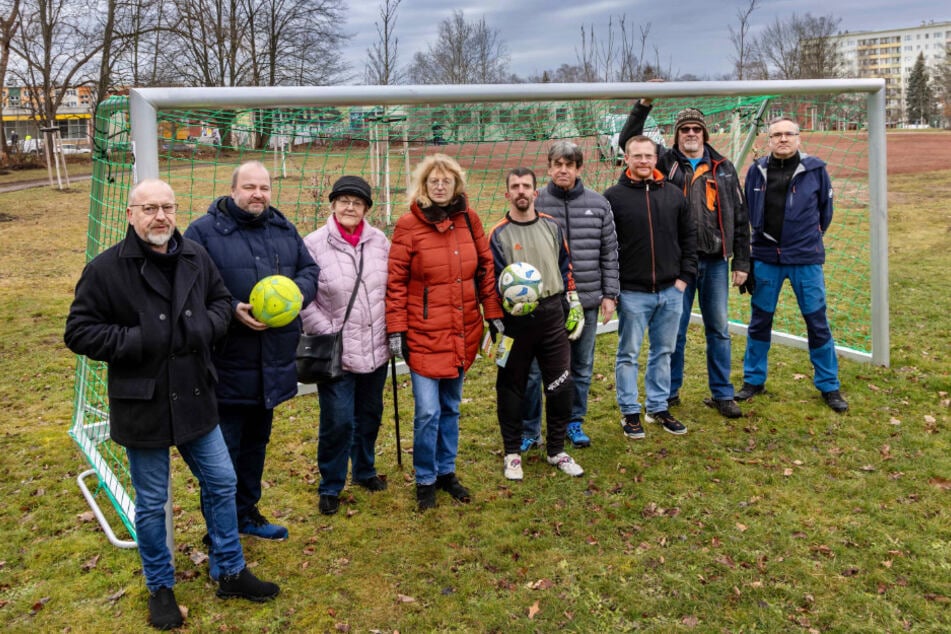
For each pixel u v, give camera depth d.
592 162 6.98
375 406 3.71
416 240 3.48
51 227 13.16
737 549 3.26
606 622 2.81
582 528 3.48
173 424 2.63
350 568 3.21
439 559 3.26
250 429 3.26
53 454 4.43
